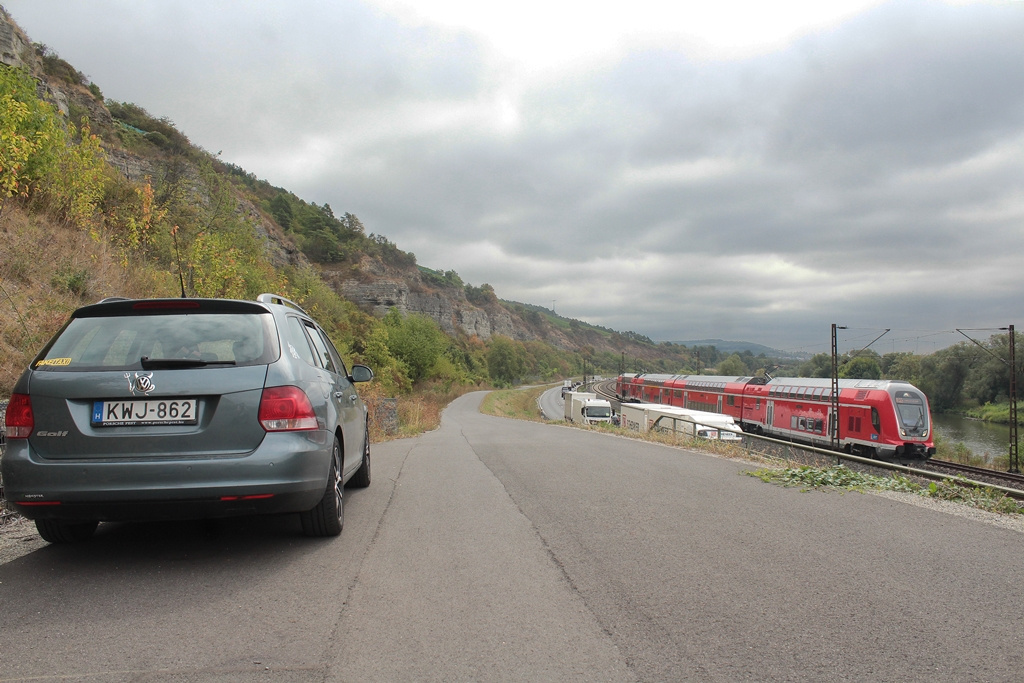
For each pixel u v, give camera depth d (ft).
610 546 13.78
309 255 366.02
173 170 60.64
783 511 17.31
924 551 13.26
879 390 91.61
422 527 15.64
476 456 32.04
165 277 44.16
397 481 23.29
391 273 424.05
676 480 22.90
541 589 11.02
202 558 12.87
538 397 357.00
